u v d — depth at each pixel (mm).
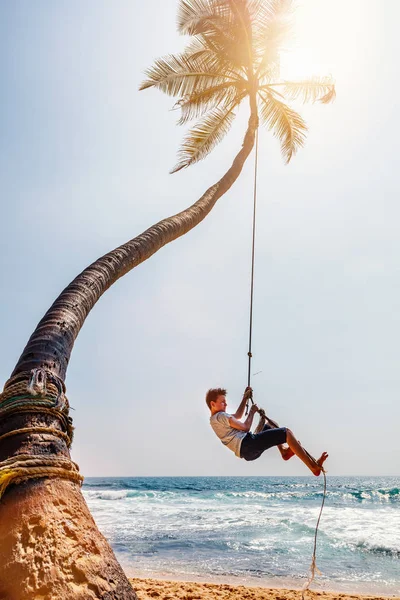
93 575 2490
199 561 9984
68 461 2900
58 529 2559
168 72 10773
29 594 2303
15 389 3051
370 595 7547
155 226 5832
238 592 7133
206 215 7141
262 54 10992
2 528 2545
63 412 3131
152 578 8562
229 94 11391
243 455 5086
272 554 10680
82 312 3926
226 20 10305
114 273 4711
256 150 9297
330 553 10797
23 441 2840
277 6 10508
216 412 5484
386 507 22188
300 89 11727
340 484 64438
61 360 3385
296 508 21375
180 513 19000
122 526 15086
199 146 11094
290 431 5105
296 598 6902
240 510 20234
